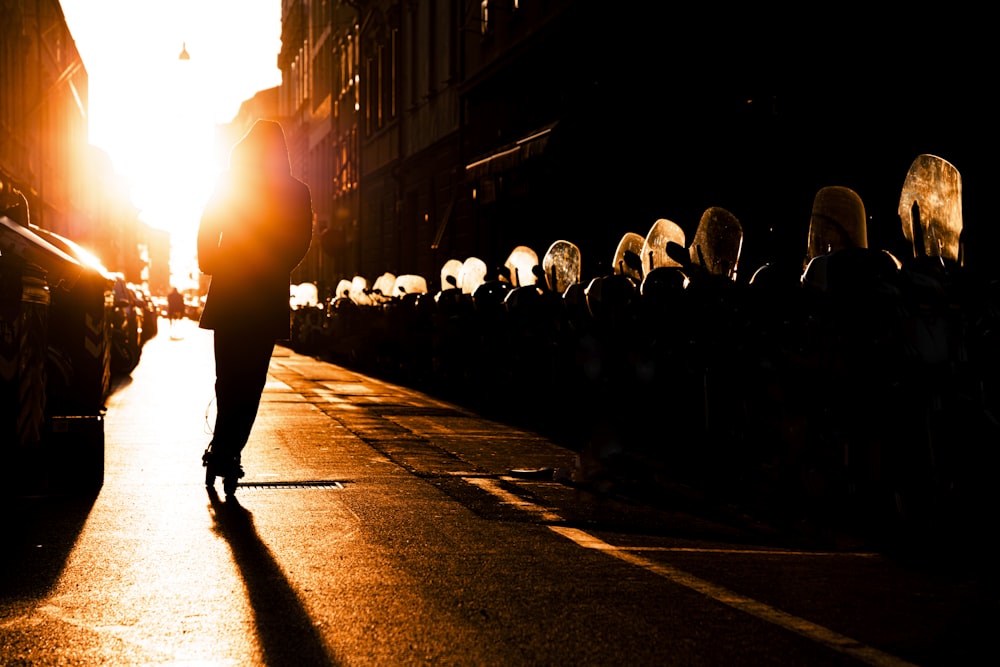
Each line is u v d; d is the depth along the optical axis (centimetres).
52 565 493
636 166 1698
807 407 662
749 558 544
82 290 724
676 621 420
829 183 1165
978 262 909
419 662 368
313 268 5853
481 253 2642
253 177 705
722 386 732
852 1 1117
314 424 1102
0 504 642
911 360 585
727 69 1417
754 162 1337
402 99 3588
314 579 477
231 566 498
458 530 589
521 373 1202
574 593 460
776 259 830
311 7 6316
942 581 499
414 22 3441
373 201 4131
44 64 4531
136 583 465
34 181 4169
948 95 962
